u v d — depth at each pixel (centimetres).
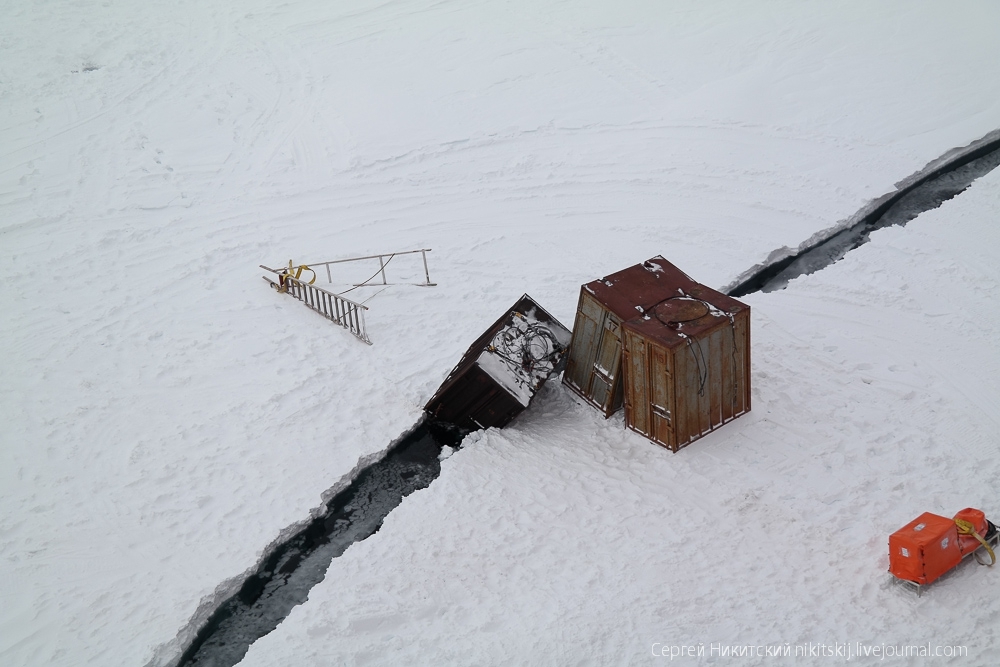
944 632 1069
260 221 2047
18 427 1483
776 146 2216
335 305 1738
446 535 1266
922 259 1802
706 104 2395
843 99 2369
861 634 1078
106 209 2075
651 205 2044
